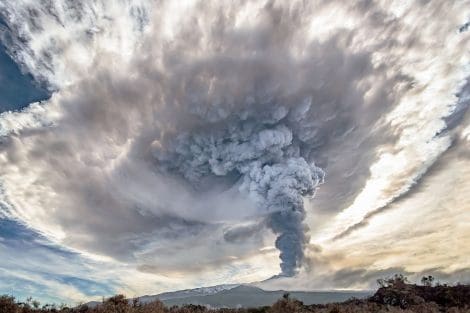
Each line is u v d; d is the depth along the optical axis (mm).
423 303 35094
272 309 28453
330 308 30203
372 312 30703
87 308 30844
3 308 27047
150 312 29234
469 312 30438
